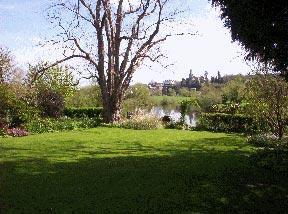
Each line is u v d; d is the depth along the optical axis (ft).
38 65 118.73
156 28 95.81
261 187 30.27
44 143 55.83
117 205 25.39
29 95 90.68
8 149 49.55
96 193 28.25
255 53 32.96
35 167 37.55
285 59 30.83
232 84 120.78
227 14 31.73
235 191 29.09
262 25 28.99
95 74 100.17
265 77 58.80
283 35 29.53
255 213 24.29
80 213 23.75
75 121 89.30
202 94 145.48
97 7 96.68
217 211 24.50
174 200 26.66
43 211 24.06
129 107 136.05
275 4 27.96
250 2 27.84
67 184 30.83
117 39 98.78
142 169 36.81
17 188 29.48
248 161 41.04
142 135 68.74
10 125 75.25
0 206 24.95
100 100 138.62
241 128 83.56
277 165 37.09
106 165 38.73
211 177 33.50
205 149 51.21
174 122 93.25
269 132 65.41
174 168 37.29
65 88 119.96
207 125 88.79
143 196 27.53
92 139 61.36
